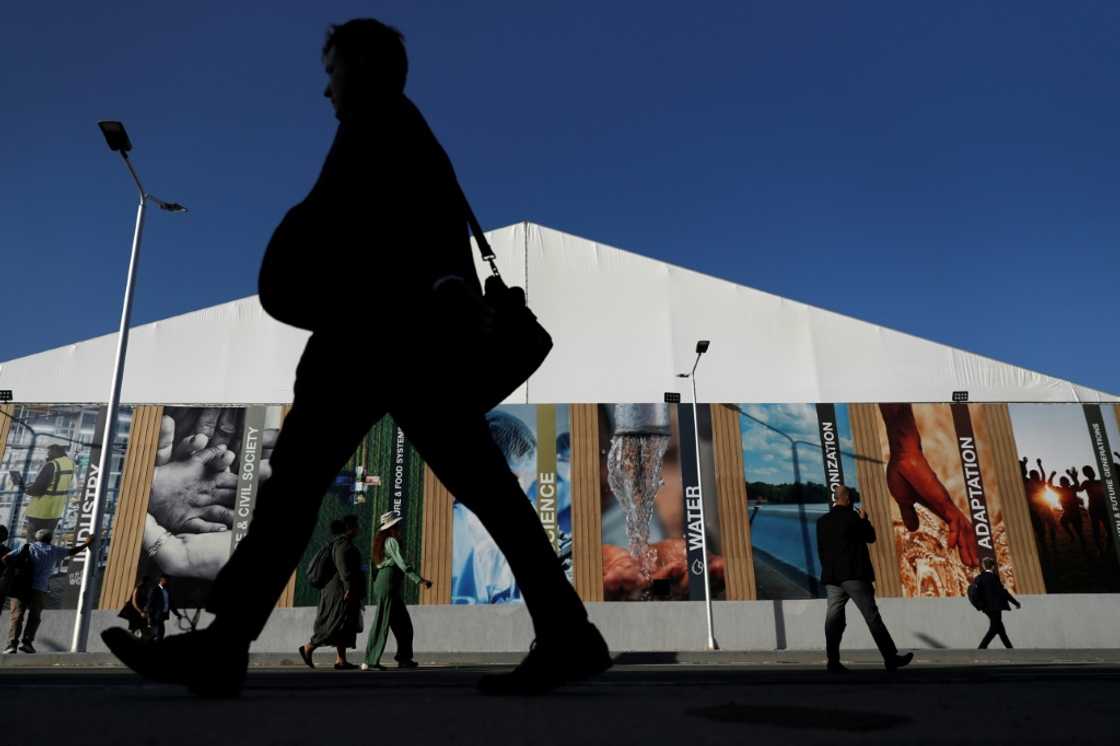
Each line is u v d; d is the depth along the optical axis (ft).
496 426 70.13
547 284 80.43
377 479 66.59
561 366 77.41
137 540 65.00
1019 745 2.29
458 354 4.30
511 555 4.47
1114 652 46.29
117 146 47.37
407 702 3.46
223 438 68.44
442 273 4.41
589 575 65.98
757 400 76.23
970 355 77.25
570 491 68.33
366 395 4.34
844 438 70.49
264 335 76.38
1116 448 69.77
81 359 74.69
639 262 81.51
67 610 62.75
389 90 4.72
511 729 2.65
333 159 4.55
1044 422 70.69
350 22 4.90
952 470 69.41
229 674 3.95
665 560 66.54
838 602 20.11
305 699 3.68
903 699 3.61
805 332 78.48
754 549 66.80
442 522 65.62
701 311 79.56
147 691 4.34
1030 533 67.62
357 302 4.29
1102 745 2.29
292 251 4.30
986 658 40.55
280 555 4.20
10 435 67.31
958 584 66.44
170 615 62.69
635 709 3.21
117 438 67.87
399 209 4.42
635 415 70.64
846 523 19.90
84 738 2.37
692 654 45.01
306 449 4.30
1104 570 66.49
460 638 62.69
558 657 4.39
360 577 24.17
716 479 68.85
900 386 76.38
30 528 65.05
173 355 75.25
